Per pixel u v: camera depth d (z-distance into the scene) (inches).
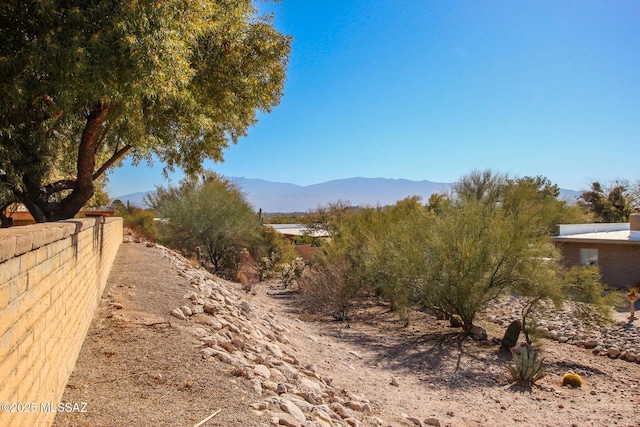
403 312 617.3
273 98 579.2
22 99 338.0
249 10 515.5
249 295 722.2
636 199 1989.4
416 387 368.5
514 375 406.9
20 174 385.4
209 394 185.8
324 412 210.1
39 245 120.6
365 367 409.1
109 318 270.5
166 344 234.5
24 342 108.5
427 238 602.5
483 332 571.5
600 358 499.5
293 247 1275.8
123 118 390.9
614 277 959.0
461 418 300.0
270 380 224.7
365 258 720.3
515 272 545.6
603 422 314.3
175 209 1041.5
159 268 491.5
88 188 445.4
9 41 329.1
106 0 322.3
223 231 1036.5
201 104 487.5
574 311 550.0
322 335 539.8
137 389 181.5
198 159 580.1
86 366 196.9
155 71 331.9
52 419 143.4
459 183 999.6
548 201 992.2
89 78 322.3
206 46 490.6
